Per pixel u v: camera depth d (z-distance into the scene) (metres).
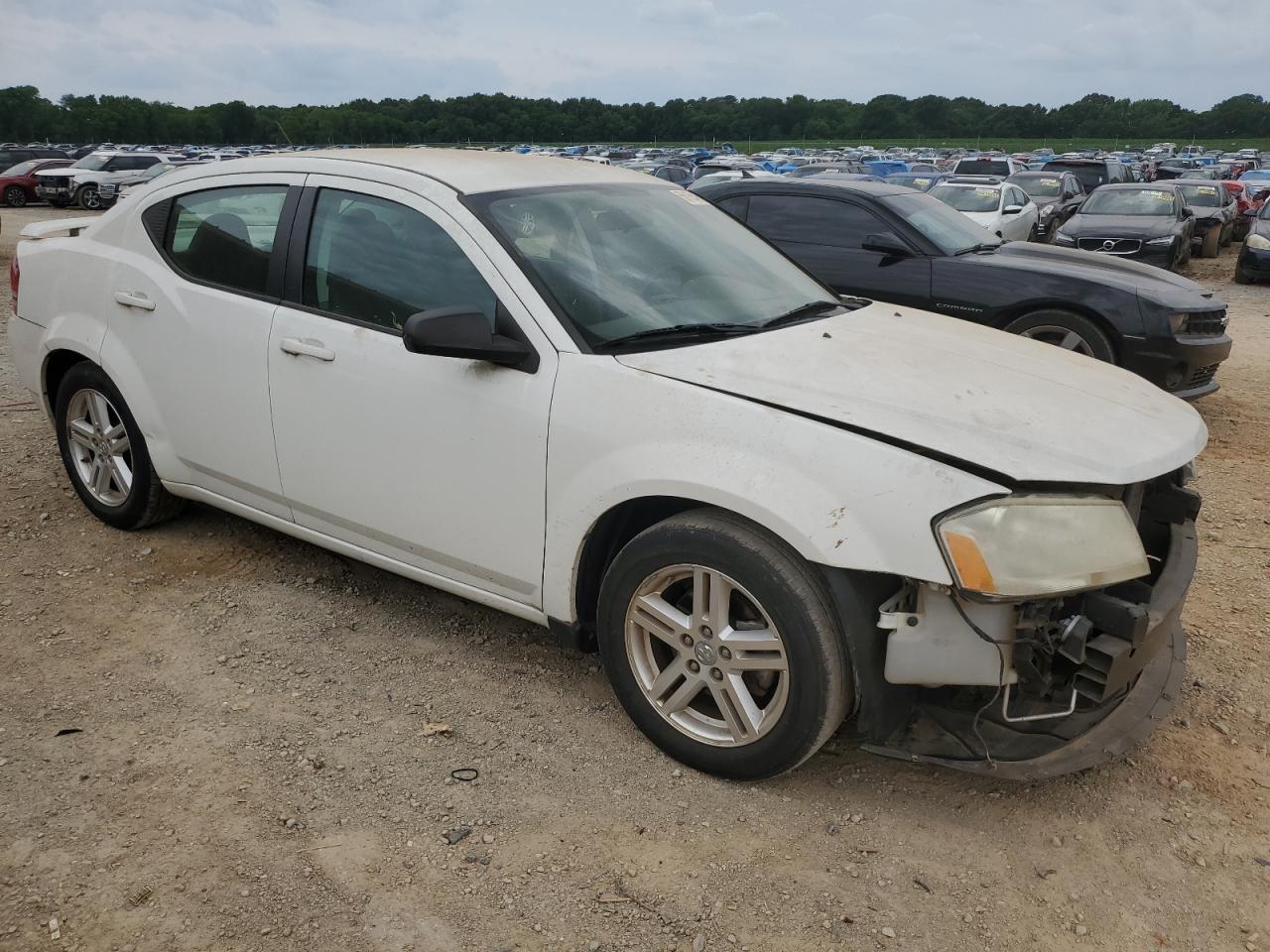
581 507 2.86
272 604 3.86
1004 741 2.63
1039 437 2.58
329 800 2.74
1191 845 2.65
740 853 2.58
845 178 8.31
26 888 2.39
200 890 2.41
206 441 3.85
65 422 4.43
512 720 3.14
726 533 2.63
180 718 3.11
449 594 3.99
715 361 2.87
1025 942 2.31
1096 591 2.52
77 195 27.70
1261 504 5.33
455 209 3.18
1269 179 33.12
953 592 2.39
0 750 2.92
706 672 2.78
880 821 2.72
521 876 2.48
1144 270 7.51
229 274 3.72
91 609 3.78
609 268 3.22
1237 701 3.34
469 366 3.06
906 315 3.75
